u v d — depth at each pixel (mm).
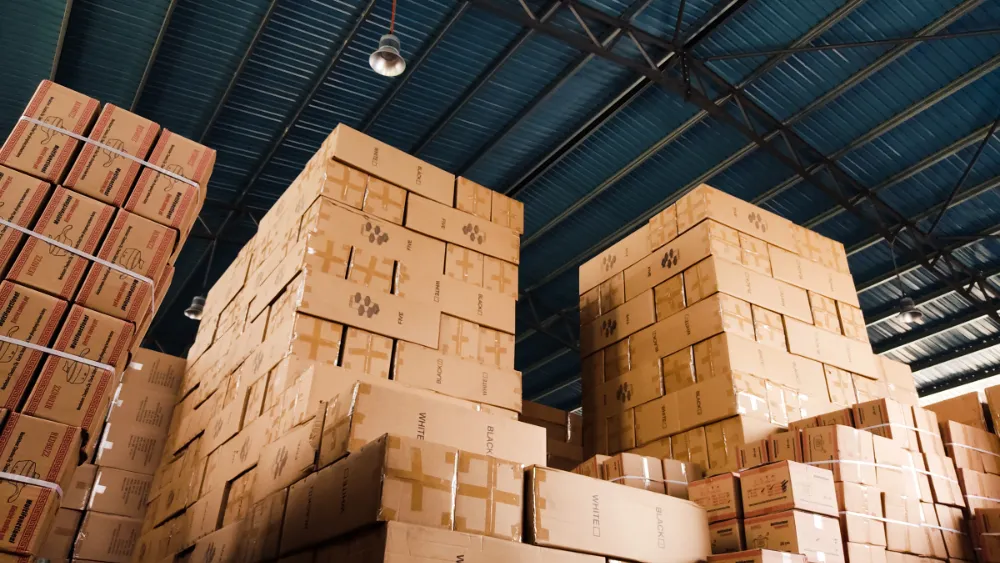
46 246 3086
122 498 6043
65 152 3285
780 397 5086
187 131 8172
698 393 5117
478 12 7133
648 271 5980
